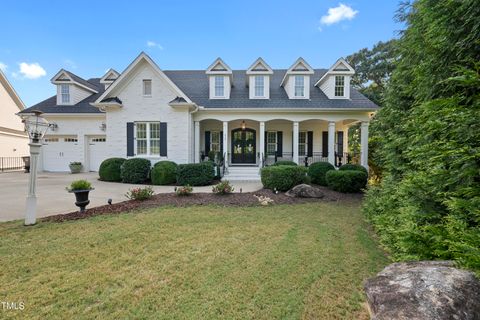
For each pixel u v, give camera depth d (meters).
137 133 12.06
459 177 2.53
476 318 1.56
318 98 13.51
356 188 9.23
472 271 1.94
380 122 5.88
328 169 10.98
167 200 7.19
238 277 3.14
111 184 10.58
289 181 8.94
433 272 1.92
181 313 2.46
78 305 2.57
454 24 3.01
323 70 17.02
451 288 1.71
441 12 3.10
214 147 15.13
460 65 2.79
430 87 3.52
